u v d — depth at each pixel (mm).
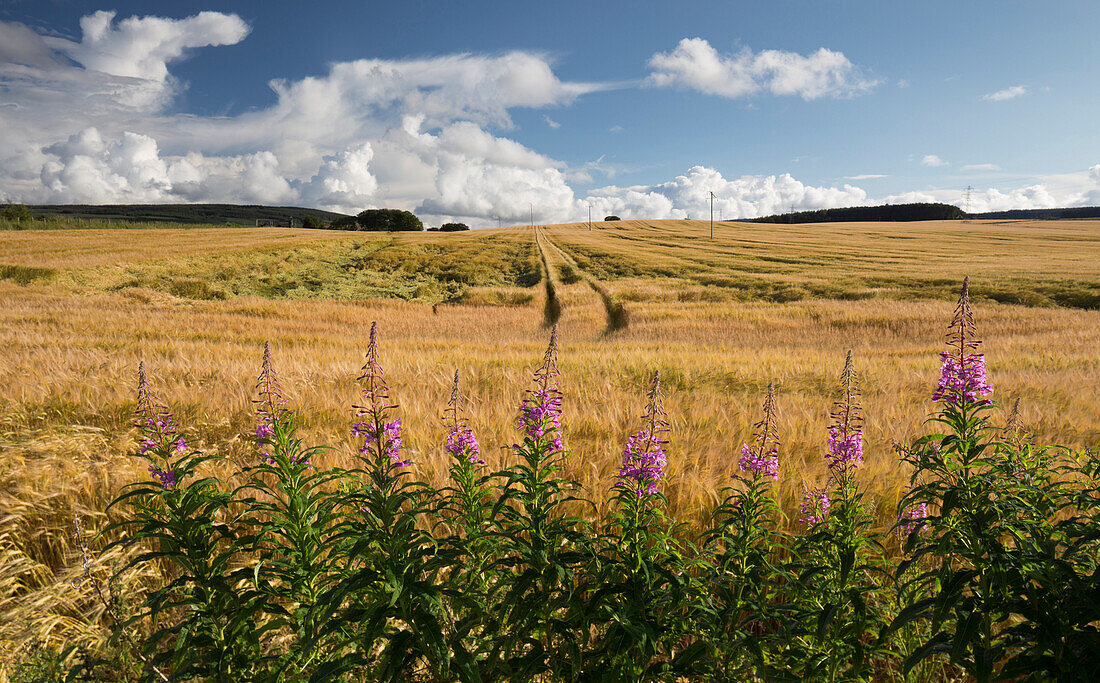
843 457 3473
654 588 2748
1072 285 38500
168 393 8781
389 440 3289
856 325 27766
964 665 2426
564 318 32438
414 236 82562
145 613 2922
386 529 2684
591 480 5438
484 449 6281
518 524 3006
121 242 58656
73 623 3676
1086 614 2242
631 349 19094
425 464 5793
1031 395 9984
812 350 19734
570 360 14094
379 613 2480
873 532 4336
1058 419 7855
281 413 3389
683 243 80125
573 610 2857
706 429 7277
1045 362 15203
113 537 4668
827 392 10867
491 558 3436
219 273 46312
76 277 38281
